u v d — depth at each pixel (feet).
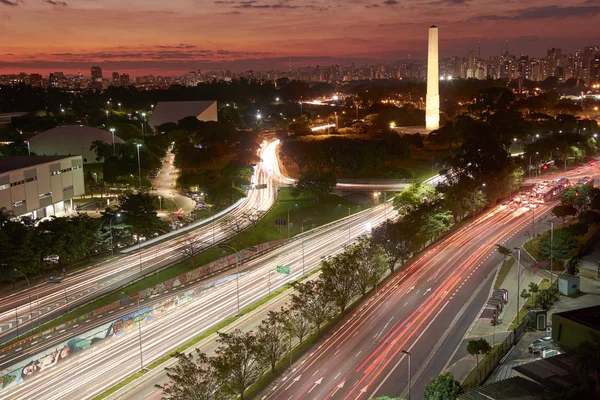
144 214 520.01
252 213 609.01
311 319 324.60
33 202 592.60
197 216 611.06
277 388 272.72
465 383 256.11
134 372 304.71
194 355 314.55
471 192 566.36
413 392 262.67
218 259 473.26
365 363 293.02
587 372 201.87
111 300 393.29
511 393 218.79
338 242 517.96
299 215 608.19
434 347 306.76
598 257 439.63
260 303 384.88
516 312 347.77
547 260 435.53
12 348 328.49
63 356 322.14
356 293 381.19
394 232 426.10
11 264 409.90
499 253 461.37
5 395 287.28
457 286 396.16
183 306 394.52
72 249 451.53
